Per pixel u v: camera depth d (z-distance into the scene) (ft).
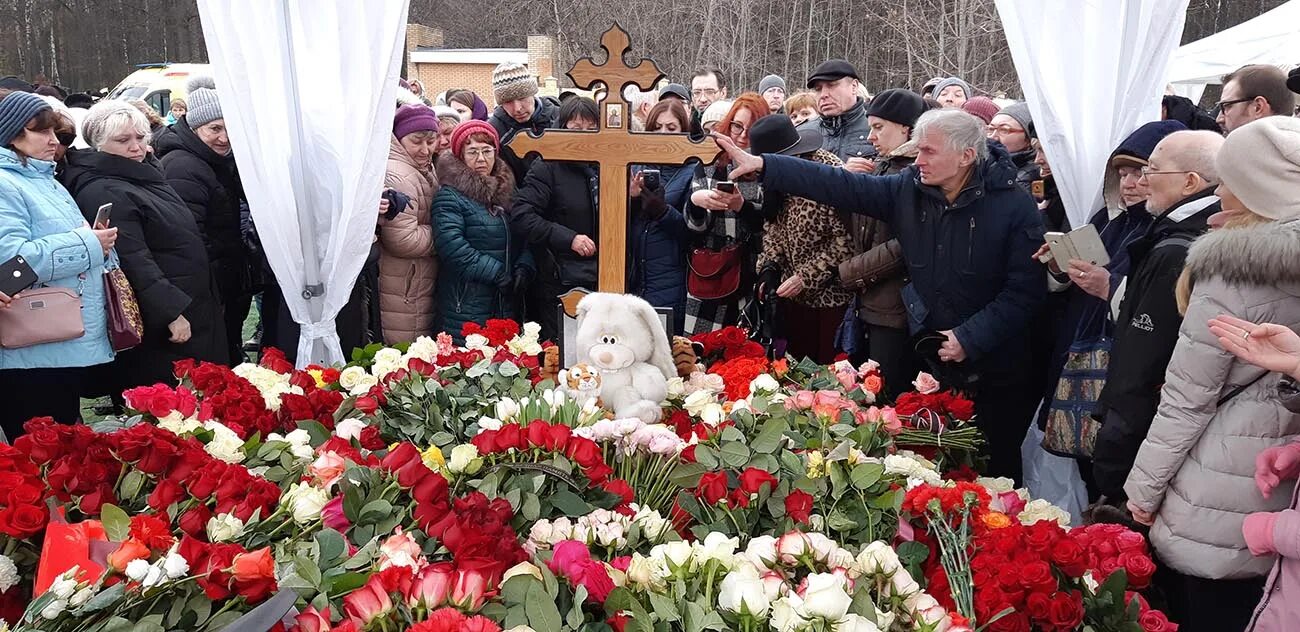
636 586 5.56
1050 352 12.48
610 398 8.37
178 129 14.37
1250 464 7.34
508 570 5.41
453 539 5.49
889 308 12.33
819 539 5.85
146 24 84.94
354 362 11.22
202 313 12.83
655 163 9.77
